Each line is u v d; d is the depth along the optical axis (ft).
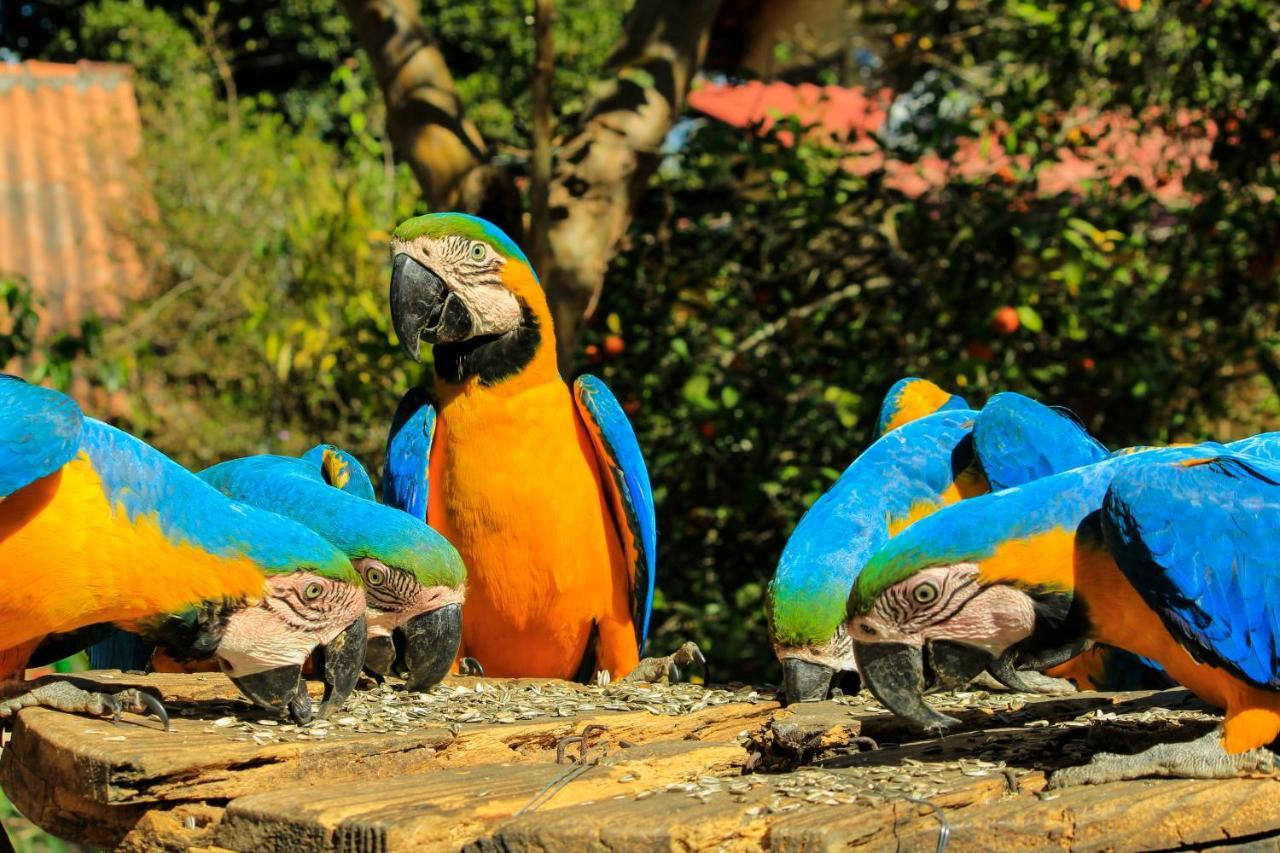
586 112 18.06
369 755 9.07
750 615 22.30
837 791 8.02
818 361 21.89
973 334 20.24
